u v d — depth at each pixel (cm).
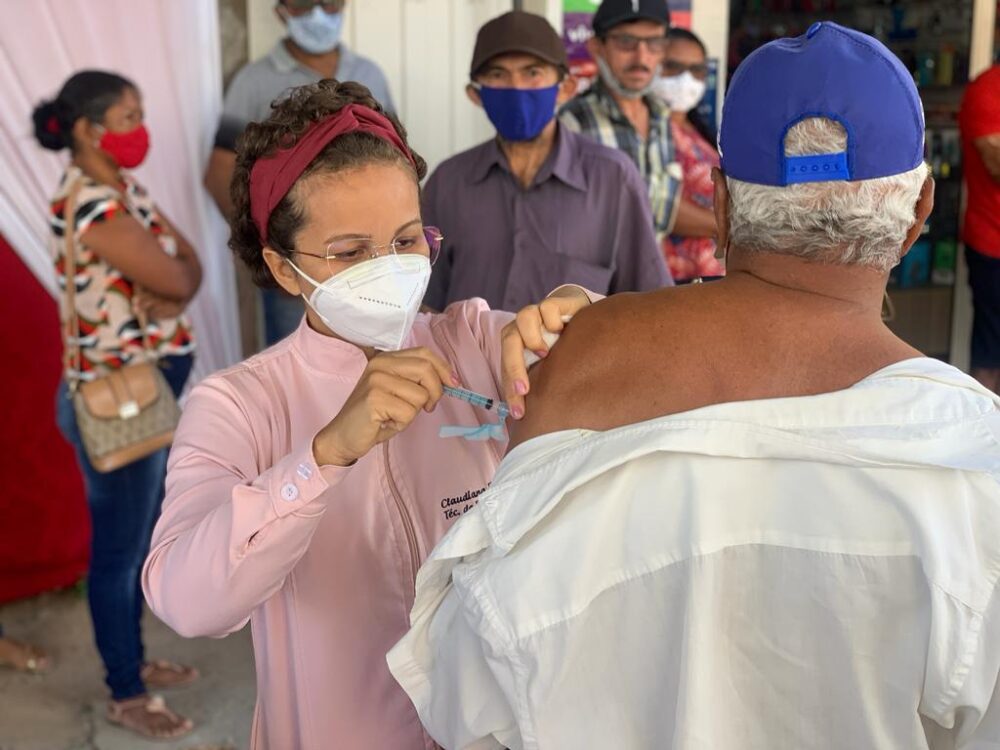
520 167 294
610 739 101
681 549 97
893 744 94
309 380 136
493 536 102
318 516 112
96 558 300
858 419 95
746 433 96
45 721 315
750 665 97
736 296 104
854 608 93
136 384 287
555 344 113
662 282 292
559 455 103
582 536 99
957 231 541
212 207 376
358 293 125
